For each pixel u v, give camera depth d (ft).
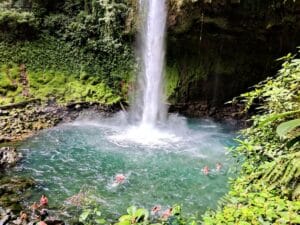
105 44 47.75
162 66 49.26
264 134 14.33
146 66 48.83
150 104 48.32
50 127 39.29
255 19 43.14
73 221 19.90
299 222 9.37
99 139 36.32
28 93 43.19
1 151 29.84
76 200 22.54
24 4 46.70
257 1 41.63
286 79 14.33
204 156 32.04
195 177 26.89
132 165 29.35
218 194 23.93
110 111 45.24
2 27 44.93
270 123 13.96
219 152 33.45
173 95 48.73
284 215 9.78
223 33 45.47
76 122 41.98
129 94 47.88
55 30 47.44
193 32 45.70
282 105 13.76
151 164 29.68
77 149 32.89
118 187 25.02
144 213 9.53
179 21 44.32
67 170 27.89
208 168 28.07
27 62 45.47
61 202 22.45
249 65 49.96
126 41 48.60
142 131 40.83
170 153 32.73
